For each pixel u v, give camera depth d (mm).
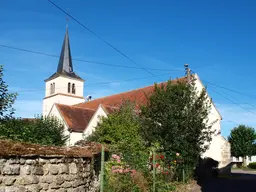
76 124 28938
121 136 16391
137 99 30156
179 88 17703
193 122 16828
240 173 32500
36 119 15398
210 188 16109
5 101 9133
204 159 22969
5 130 8758
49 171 7172
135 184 11039
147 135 16719
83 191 8578
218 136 28391
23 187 6387
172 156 16203
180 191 14117
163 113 17109
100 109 25359
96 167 9805
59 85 54219
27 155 6559
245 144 52875
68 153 7906
